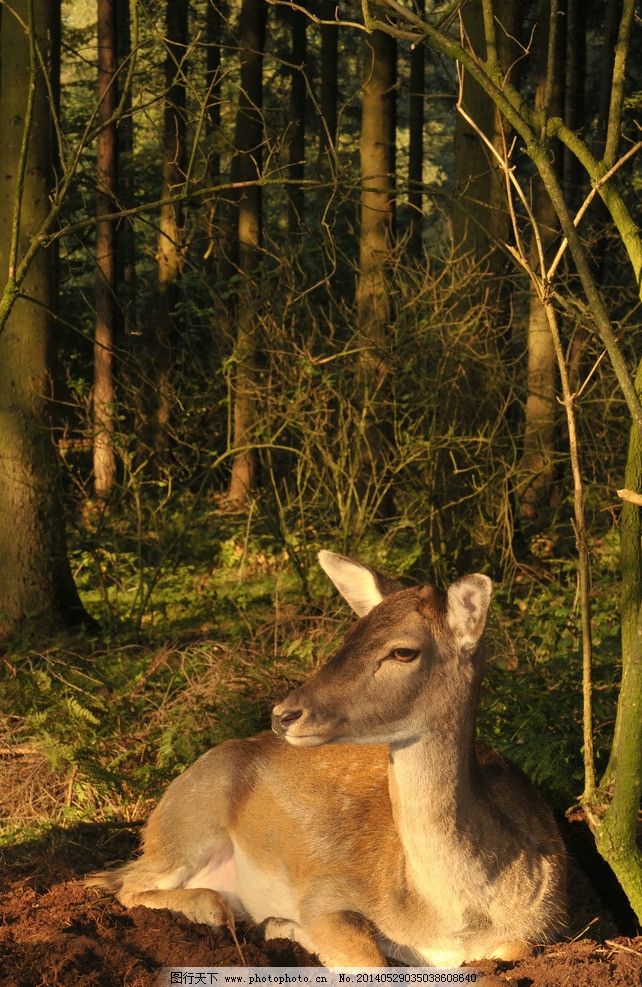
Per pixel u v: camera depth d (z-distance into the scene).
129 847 6.69
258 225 19.05
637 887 5.17
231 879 6.05
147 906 5.70
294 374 11.32
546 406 13.87
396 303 11.73
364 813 5.45
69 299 23.22
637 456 5.40
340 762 5.73
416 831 4.90
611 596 11.05
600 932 5.41
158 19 18.75
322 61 22.47
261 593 12.30
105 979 4.94
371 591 5.33
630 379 4.88
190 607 12.10
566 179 20.81
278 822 5.66
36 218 10.68
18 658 9.73
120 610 11.91
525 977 4.79
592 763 5.41
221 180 25.78
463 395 11.73
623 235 5.27
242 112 18.53
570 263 14.17
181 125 18.27
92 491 14.48
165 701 7.91
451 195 8.19
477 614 4.78
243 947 5.14
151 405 12.70
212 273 20.50
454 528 11.90
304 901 5.34
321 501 11.89
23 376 10.99
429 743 4.80
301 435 11.94
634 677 5.04
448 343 11.48
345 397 11.61
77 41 24.19
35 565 11.12
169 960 5.15
